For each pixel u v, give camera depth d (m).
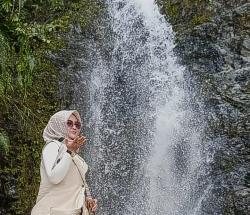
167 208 8.12
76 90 8.27
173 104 8.55
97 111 8.36
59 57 8.26
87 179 8.00
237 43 8.53
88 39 8.69
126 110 8.53
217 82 8.43
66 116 3.05
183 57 8.73
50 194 2.95
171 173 8.28
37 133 7.55
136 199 8.12
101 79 8.55
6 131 7.28
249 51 8.46
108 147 8.27
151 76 8.77
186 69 8.66
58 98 8.05
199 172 8.26
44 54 8.09
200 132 8.36
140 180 8.22
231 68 8.47
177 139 8.39
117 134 8.37
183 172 8.27
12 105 7.43
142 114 8.55
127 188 8.16
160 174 8.27
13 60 5.97
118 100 8.55
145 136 8.44
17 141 7.37
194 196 8.18
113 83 8.62
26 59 5.63
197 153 8.31
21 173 7.30
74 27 8.64
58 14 8.70
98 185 8.04
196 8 8.85
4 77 5.86
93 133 8.23
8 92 7.32
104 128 8.33
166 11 9.13
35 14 8.45
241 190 8.02
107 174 8.12
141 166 8.29
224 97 8.33
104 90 8.52
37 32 6.31
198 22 8.73
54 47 8.25
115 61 8.75
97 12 8.98
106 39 8.82
